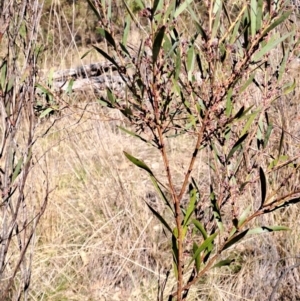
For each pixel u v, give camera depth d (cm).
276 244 253
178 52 103
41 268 262
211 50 105
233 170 124
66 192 324
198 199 137
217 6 107
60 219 299
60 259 273
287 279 236
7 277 229
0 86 137
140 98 107
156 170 350
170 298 129
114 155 354
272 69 160
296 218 256
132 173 342
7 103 140
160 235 287
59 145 330
